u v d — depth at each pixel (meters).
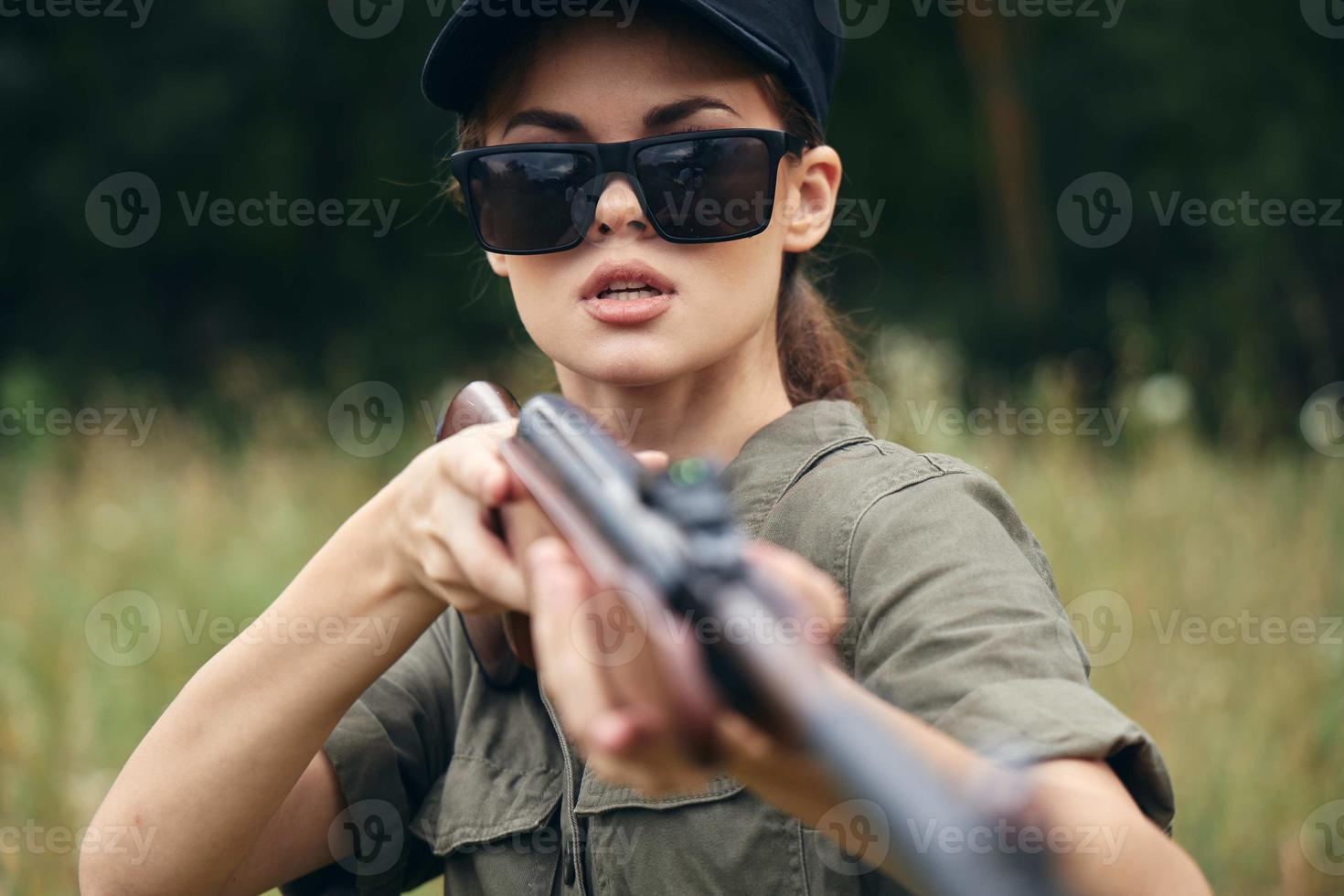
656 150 2.09
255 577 7.34
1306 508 7.38
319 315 20.06
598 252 2.12
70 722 5.37
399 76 19.56
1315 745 5.43
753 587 1.12
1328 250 18.72
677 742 1.12
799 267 2.63
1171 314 18.58
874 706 1.26
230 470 10.11
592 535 1.27
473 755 2.23
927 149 21.69
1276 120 19.95
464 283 19.52
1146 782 1.50
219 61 18.84
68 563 7.71
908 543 1.79
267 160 18.77
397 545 1.74
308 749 1.92
